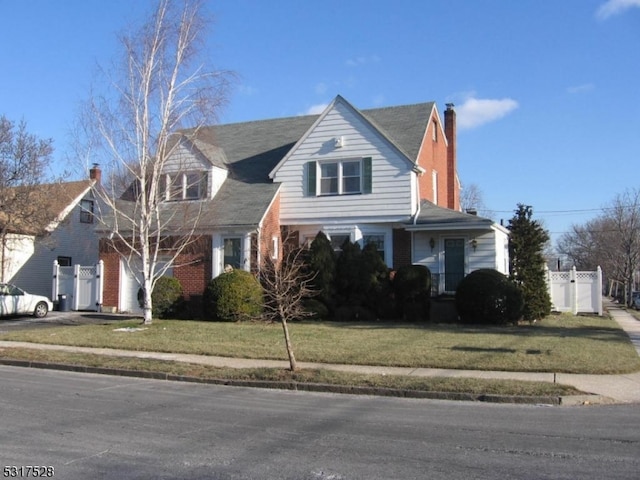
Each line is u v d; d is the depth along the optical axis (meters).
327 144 24.75
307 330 18.36
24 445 7.05
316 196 24.72
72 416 8.70
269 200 24.20
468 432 7.92
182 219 22.70
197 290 23.77
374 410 9.45
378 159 23.97
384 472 6.10
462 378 11.44
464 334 17.36
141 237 20.38
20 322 22.12
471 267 23.23
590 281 26.08
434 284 23.19
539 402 10.09
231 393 11.00
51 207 32.03
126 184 21.19
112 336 17.45
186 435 7.64
